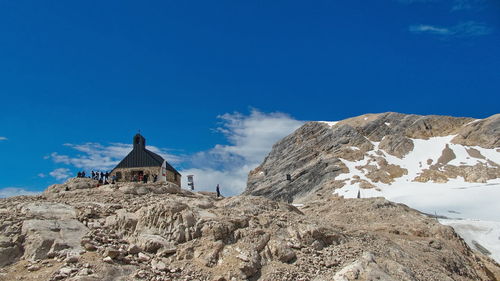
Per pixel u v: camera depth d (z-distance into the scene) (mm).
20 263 19609
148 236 23578
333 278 22781
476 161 125562
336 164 130125
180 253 22938
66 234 22031
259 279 22094
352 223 46438
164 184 37000
